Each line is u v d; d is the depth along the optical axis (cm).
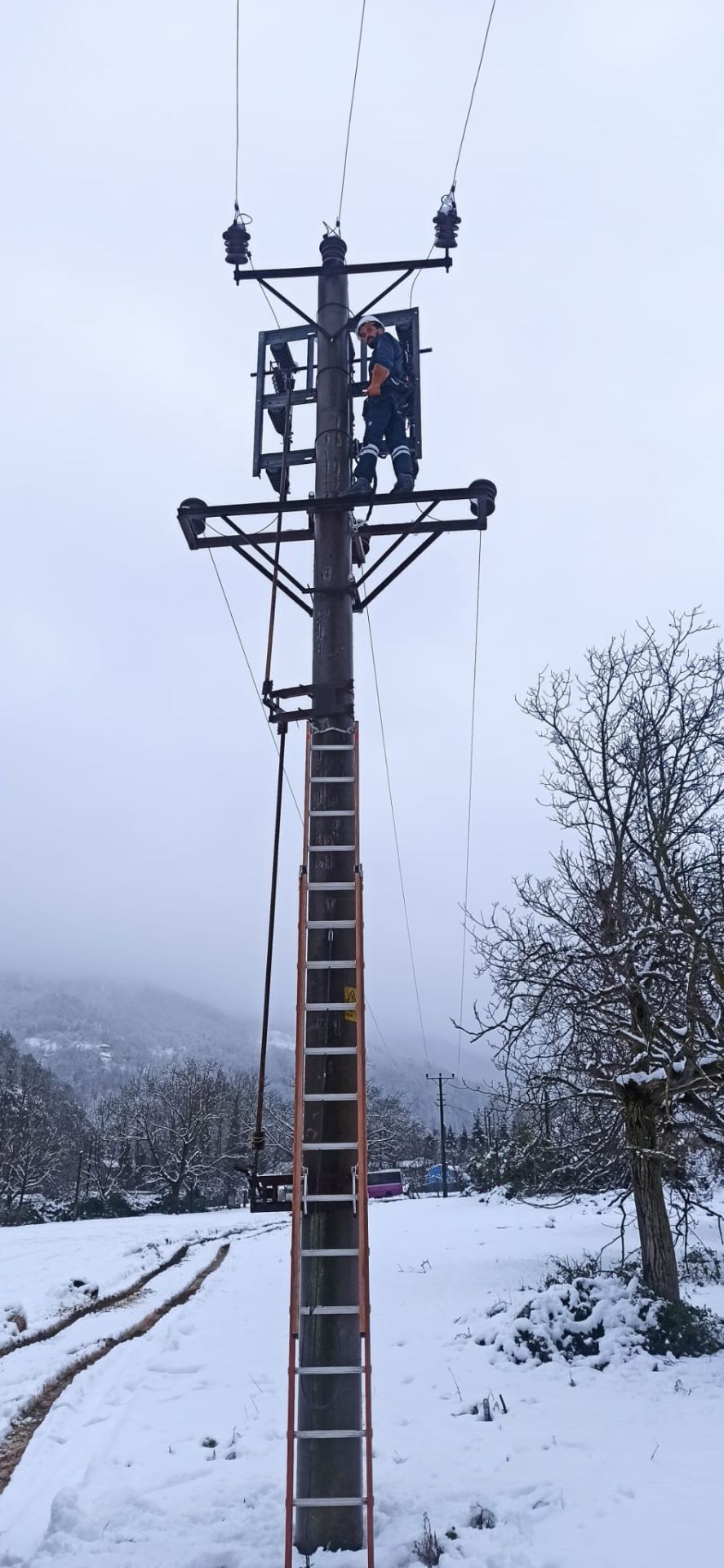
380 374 784
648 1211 1233
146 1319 1379
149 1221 3822
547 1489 662
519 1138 1491
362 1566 509
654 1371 1015
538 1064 1393
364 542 807
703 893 1221
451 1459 741
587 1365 1045
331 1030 584
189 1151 6062
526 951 1334
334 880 611
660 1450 748
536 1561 549
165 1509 638
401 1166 8981
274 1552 548
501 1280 1627
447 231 806
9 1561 571
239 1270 1975
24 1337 1180
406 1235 2611
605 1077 1283
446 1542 579
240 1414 883
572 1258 1797
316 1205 562
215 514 736
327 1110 572
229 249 818
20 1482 710
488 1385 974
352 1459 535
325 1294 552
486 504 729
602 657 1448
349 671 686
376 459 792
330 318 793
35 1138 6656
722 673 1353
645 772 1305
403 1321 1345
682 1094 1211
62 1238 2653
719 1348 1102
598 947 1302
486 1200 3784
